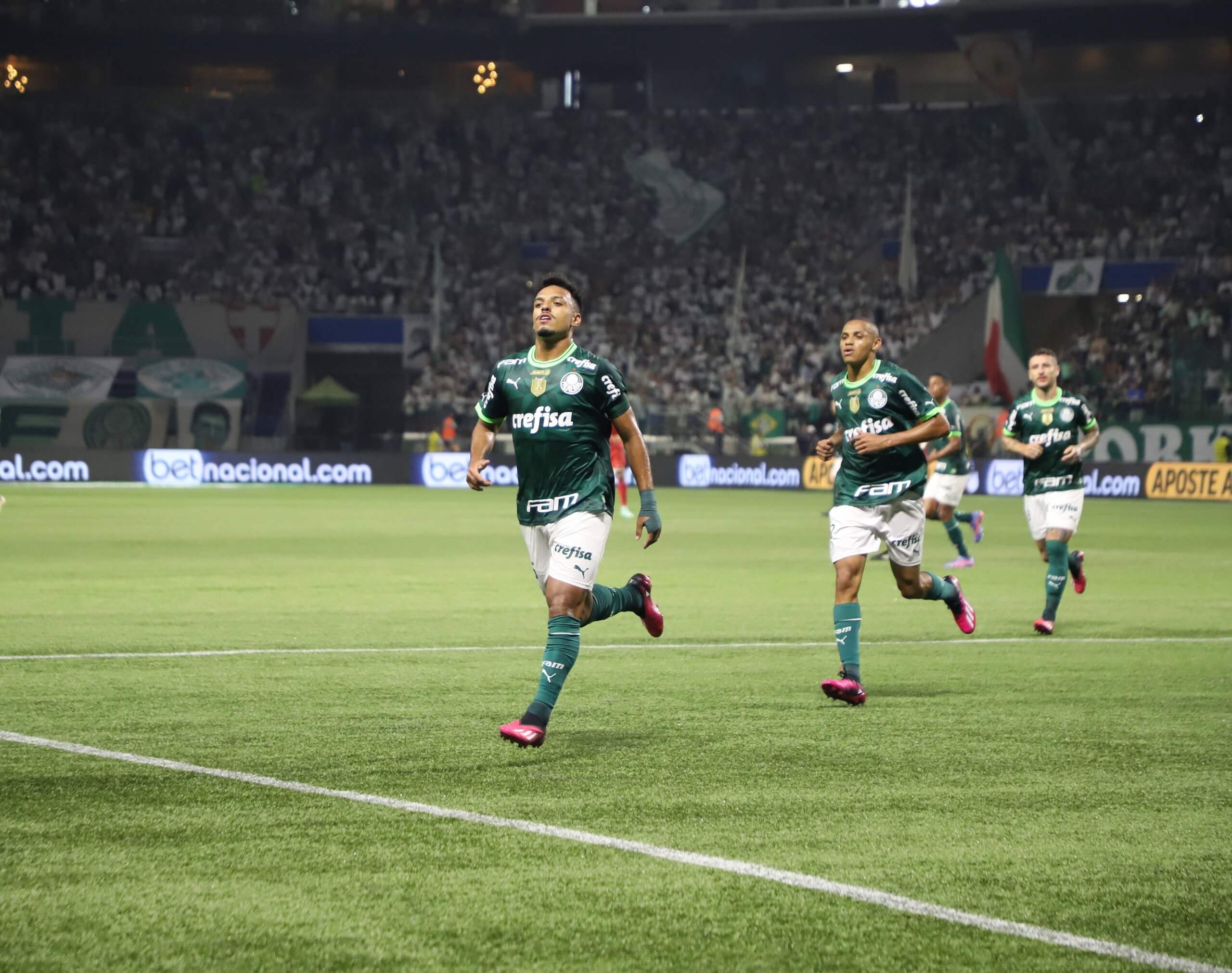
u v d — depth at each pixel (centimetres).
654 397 5538
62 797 649
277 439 5394
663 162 6269
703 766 728
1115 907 511
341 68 6694
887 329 5688
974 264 5806
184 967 443
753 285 5944
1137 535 2747
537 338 784
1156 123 5984
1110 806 655
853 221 6075
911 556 991
